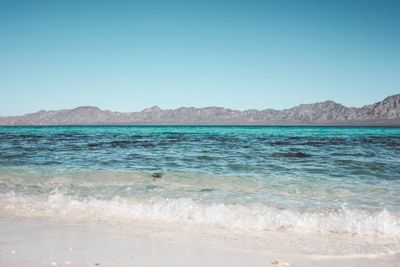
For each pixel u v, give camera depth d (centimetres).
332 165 1598
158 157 1886
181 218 766
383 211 786
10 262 507
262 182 1196
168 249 571
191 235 654
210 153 2116
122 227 701
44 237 629
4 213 809
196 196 987
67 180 1224
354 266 510
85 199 939
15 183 1175
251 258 538
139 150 2314
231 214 789
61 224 719
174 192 1040
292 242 619
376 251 573
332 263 520
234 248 582
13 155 1952
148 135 5303
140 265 501
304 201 926
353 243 616
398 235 660
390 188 1095
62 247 575
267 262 521
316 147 2644
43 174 1327
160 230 682
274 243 612
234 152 2181
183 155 1992
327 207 861
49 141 3325
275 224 725
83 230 677
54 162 1672
